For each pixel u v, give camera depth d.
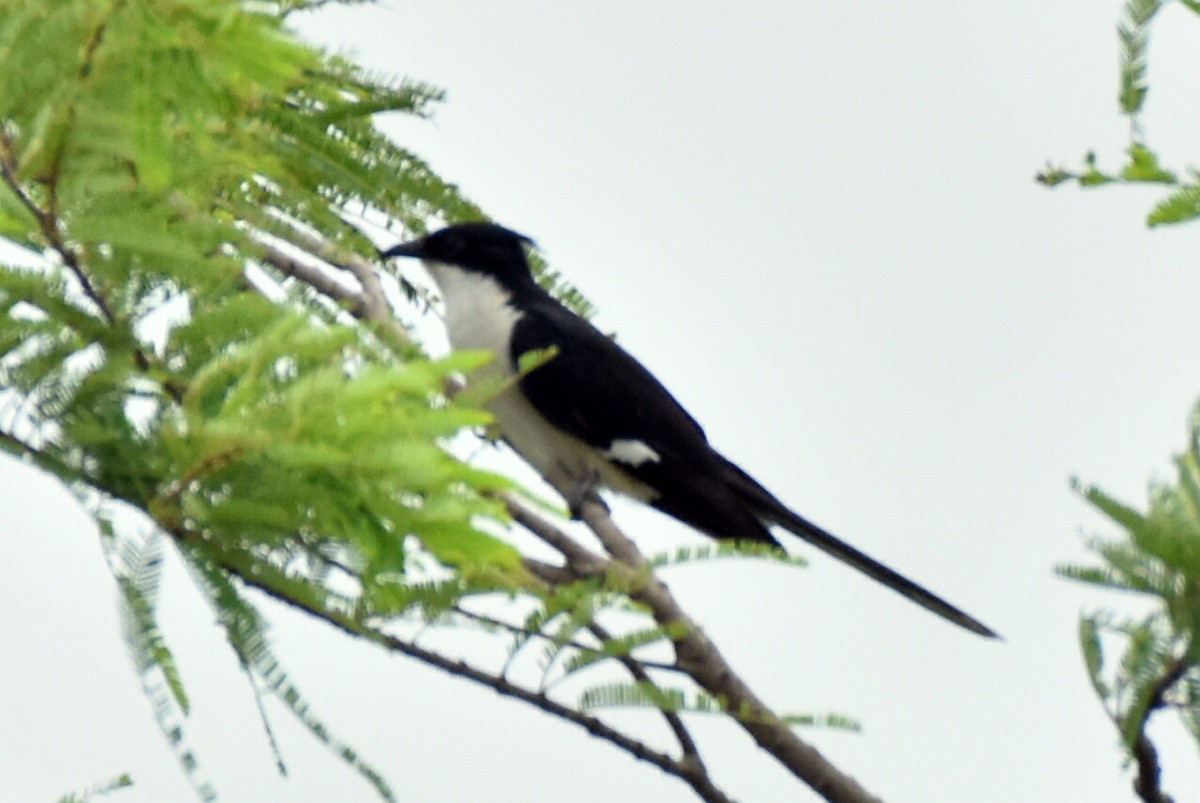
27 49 4.45
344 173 6.89
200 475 5.00
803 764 8.78
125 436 5.04
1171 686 7.07
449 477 4.90
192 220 5.50
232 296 5.24
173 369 5.08
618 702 6.57
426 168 7.20
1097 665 7.22
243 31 4.44
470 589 5.70
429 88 7.20
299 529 5.10
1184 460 7.05
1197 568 6.85
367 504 4.96
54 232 5.00
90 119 4.64
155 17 4.39
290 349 5.04
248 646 5.28
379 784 5.44
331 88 7.14
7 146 4.79
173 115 4.70
